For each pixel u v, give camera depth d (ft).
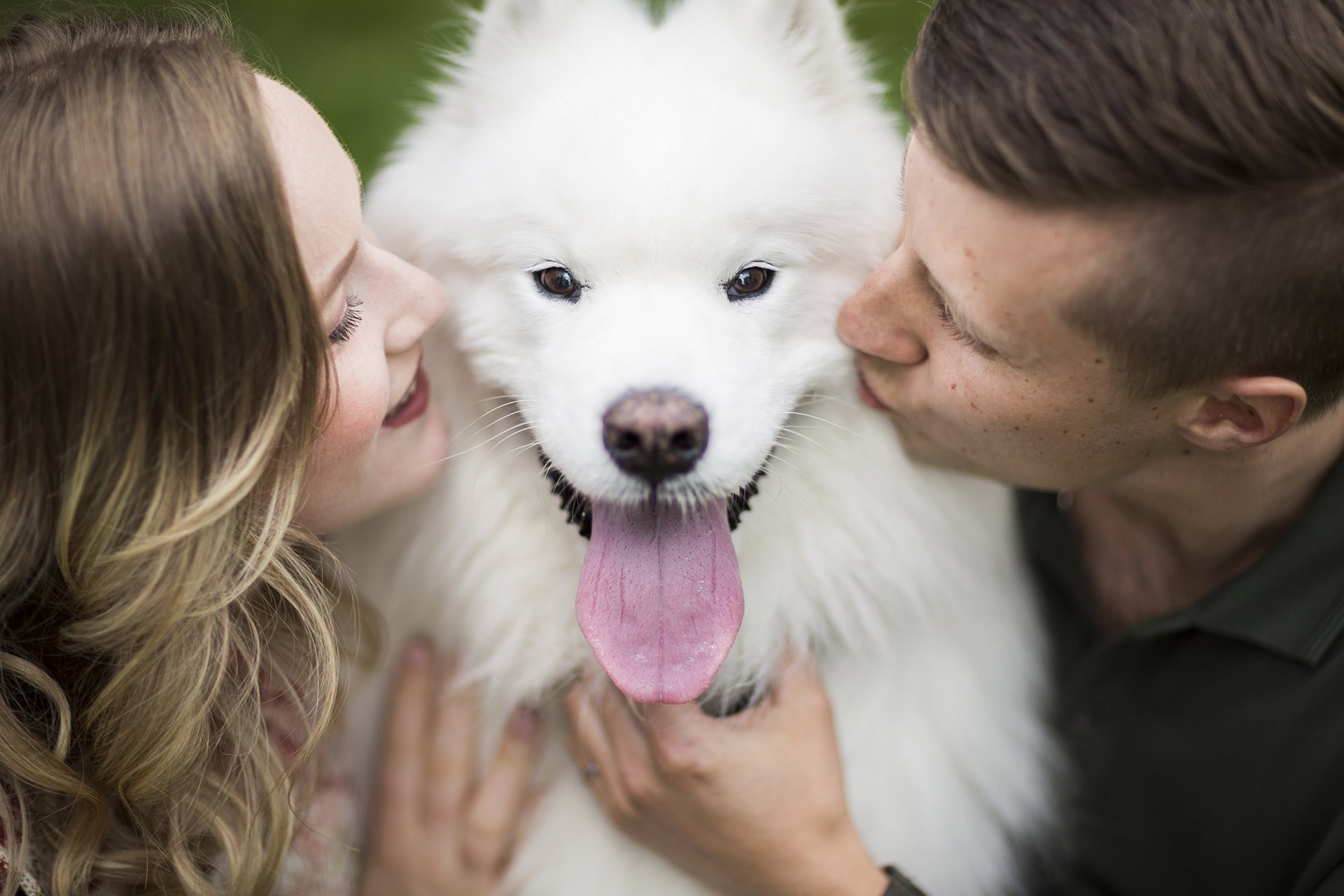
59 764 5.57
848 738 7.04
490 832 6.66
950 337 5.53
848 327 6.13
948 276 5.13
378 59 15.05
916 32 14.15
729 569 6.38
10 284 4.88
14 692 5.87
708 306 6.33
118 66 5.13
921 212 5.25
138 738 5.63
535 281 6.53
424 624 7.16
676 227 6.10
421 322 6.16
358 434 5.74
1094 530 7.00
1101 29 4.57
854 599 6.90
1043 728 7.43
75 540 5.33
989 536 7.12
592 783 6.74
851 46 7.34
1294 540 5.83
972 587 7.10
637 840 6.64
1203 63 4.47
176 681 5.60
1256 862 6.15
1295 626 5.81
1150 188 4.54
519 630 6.89
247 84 5.26
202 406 5.23
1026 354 5.11
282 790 5.87
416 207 6.96
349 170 5.81
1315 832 5.87
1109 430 5.38
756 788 6.14
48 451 5.19
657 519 6.42
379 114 14.28
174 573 5.35
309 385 5.32
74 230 4.86
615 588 6.29
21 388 5.05
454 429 7.07
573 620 6.88
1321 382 5.20
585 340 6.25
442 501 6.95
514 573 6.90
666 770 6.12
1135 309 4.78
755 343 6.50
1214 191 4.55
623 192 6.06
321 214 5.44
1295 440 5.56
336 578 6.84
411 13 15.71
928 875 6.99
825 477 6.88
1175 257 4.64
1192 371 4.99
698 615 6.23
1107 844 6.93
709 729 6.25
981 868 7.16
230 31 6.56
